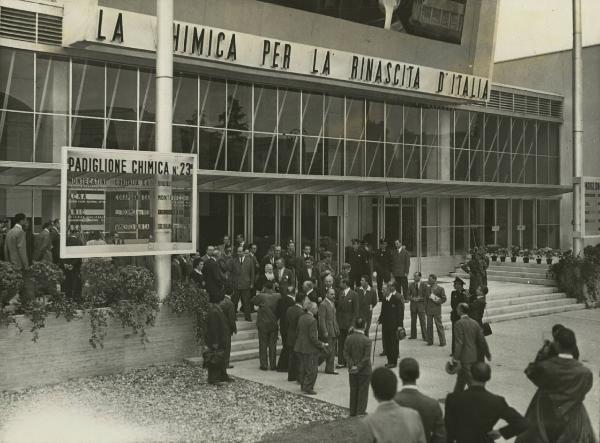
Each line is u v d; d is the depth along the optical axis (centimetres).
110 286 1488
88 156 1448
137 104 2133
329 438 1048
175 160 1570
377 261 2253
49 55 1958
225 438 1048
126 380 1419
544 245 3666
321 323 1471
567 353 745
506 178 3391
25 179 1939
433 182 2759
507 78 3928
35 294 1402
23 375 1351
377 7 2533
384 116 2819
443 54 2773
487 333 1399
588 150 3584
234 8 2192
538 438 734
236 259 1831
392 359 1522
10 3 1873
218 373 1383
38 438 1033
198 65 2136
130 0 1953
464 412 655
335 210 2712
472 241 3288
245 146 2395
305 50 2311
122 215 1495
